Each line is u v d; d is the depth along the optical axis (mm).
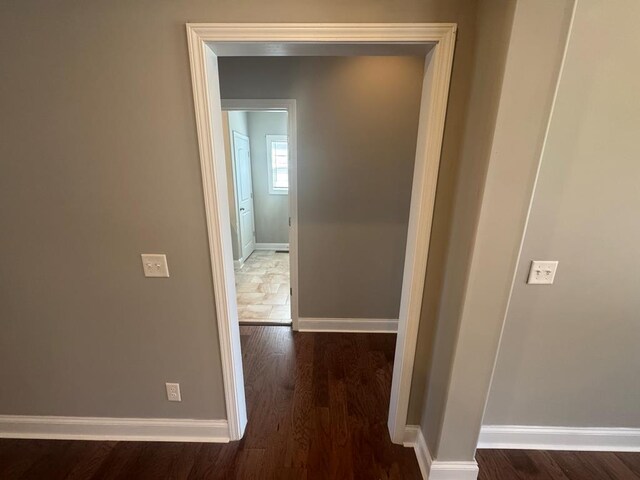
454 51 1109
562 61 908
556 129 1166
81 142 1202
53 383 1570
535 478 1471
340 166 2406
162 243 1334
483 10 1029
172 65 1120
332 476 1475
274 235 5500
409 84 2246
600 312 1402
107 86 1140
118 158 1225
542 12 874
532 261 1330
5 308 1430
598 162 1205
